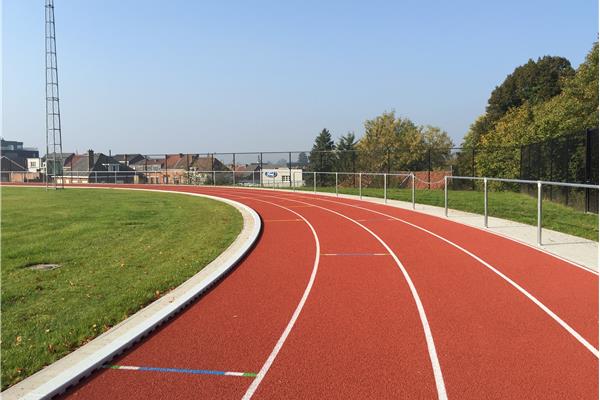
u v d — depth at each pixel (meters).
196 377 4.68
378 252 10.68
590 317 6.29
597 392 4.29
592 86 27.31
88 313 6.33
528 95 56.72
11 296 7.09
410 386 4.43
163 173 45.50
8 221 15.58
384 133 70.00
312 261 9.87
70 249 10.79
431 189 31.73
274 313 6.59
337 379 4.60
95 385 4.54
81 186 41.75
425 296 7.30
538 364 4.88
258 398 4.26
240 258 9.95
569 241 11.31
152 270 8.73
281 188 34.06
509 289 7.61
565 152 18.58
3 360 4.91
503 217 15.65
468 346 5.36
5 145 122.50
